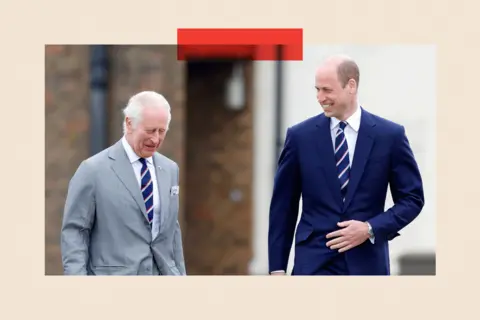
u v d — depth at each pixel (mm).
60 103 42250
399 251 48031
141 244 28906
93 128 42094
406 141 29641
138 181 29156
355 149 29328
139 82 42312
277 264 30234
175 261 30094
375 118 29641
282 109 47500
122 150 29172
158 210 29281
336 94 29016
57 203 42312
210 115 48125
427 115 46656
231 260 48406
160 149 42906
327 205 29375
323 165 29438
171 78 42500
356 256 29266
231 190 48281
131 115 28797
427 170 47125
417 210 29500
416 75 46688
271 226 30391
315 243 29500
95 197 28766
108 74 42281
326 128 29625
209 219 48438
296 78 47375
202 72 47844
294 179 30172
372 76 46719
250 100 47781
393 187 29797
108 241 28766
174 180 29844
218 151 48219
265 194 48156
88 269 28922
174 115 42688
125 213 28781
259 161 48062
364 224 29062
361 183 29266
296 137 29906
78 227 28734
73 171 42250
